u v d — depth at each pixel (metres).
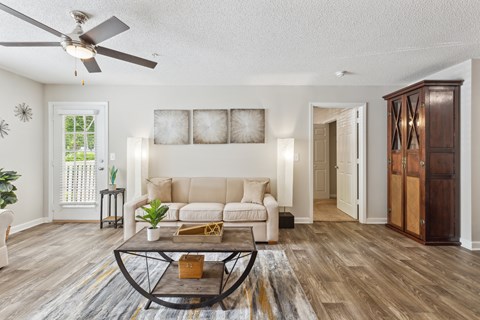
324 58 3.19
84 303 2.01
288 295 2.13
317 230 3.99
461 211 3.31
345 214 5.05
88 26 2.34
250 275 2.49
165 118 4.35
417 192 3.47
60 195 4.38
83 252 3.05
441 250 3.14
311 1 2.02
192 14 2.19
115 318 1.83
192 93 4.38
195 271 2.13
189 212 3.37
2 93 3.64
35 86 4.18
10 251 3.08
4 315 1.85
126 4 2.03
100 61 3.30
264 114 4.35
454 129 3.32
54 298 2.08
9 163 3.76
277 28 2.44
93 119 4.38
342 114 5.28
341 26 2.40
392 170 4.05
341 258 2.91
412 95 3.60
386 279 2.41
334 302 2.03
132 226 3.40
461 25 2.38
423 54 3.06
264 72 3.72
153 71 3.69
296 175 4.39
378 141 4.41
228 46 2.84
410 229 3.62
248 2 2.03
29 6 2.04
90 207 4.38
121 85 4.37
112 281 2.36
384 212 4.40
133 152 4.22
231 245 2.07
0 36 2.57
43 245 3.28
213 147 4.37
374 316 1.86
